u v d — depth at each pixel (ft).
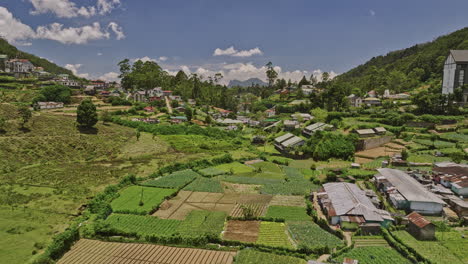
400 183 223.10
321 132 396.78
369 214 182.80
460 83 481.46
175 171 307.99
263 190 252.62
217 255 156.25
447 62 501.56
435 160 301.43
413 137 381.19
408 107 471.21
